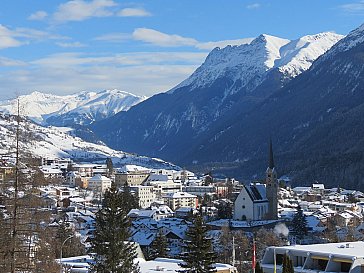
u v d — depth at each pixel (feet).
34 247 239.91
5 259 218.38
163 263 402.52
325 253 335.47
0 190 218.18
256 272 292.40
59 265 301.43
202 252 334.44
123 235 309.22
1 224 219.00
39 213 226.79
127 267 308.19
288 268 284.61
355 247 361.92
